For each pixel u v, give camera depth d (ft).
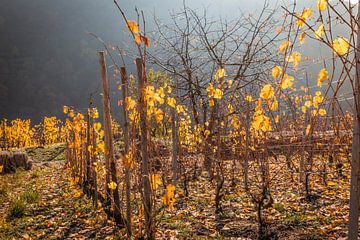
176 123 25.00
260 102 12.50
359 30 8.09
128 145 13.80
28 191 26.16
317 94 16.12
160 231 14.93
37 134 91.91
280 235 14.02
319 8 7.08
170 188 10.29
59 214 18.95
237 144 25.68
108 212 16.93
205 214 17.56
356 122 8.58
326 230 13.93
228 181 25.68
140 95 11.59
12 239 15.31
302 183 21.93
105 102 15.96
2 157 40.24
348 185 21.25
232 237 14.28
